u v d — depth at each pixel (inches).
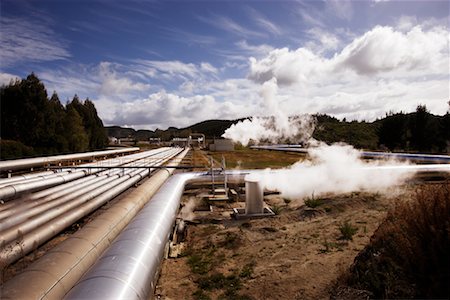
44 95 1595.7
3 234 312.7
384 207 464.4
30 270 196.7
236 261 301.7
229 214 506.9
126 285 173.3
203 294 240.4
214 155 1999.3
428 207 199.9
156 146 4143.7
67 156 1214.3
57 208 441.4
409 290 181.5
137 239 238.7
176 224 423.8
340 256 278.1
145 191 532.7
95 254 259.6
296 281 239.8
